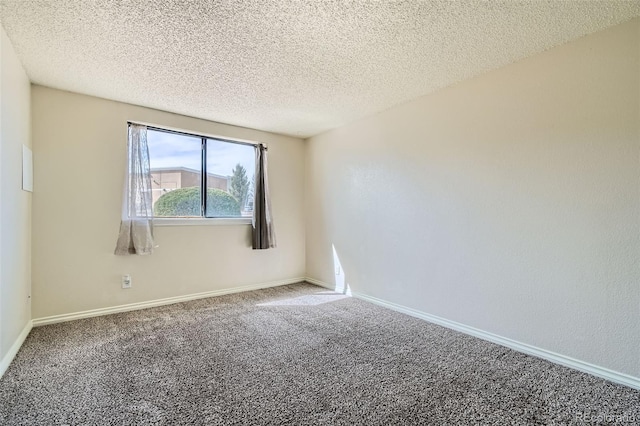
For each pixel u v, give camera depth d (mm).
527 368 2102
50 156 2857
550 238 2221
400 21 1913
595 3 1742
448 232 2865
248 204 4234
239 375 1988
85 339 2523
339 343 2490
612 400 1739
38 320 2799
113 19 1873
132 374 1987
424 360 2211
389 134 3439
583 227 2070
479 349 2395
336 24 1939
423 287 3074
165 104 3291
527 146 2334
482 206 2609
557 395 1788
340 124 4016
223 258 3953
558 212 2182
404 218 3271
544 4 1751
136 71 2562
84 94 3018
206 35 2055
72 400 1708
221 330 2744
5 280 2051
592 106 2031
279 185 4477
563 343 2154
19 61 2346
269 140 4375
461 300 2756
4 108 2023
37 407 1643
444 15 1852
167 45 2174
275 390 1824
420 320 3043
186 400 1719
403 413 1624
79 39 2088
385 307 3449
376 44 2172
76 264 2988
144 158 3295
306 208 4699
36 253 2791
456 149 2801
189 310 3305
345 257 4023
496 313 2516
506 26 1961
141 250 3219
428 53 2289
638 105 1863
